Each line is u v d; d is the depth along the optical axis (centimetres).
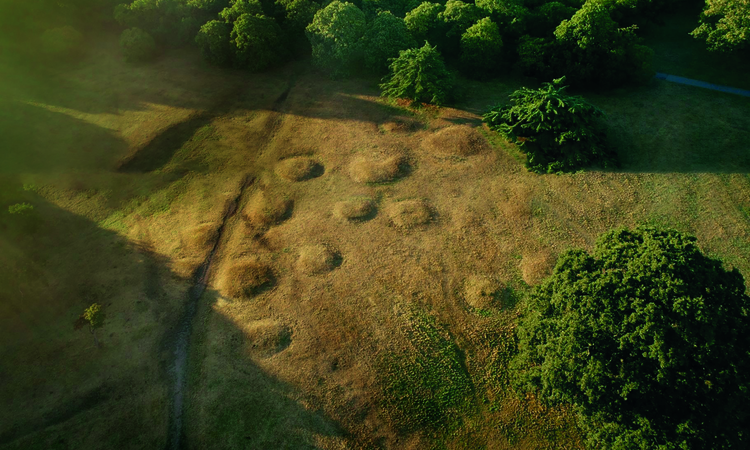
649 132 3831
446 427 2252
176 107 4372
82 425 2255
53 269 2988
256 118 4225
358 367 2447
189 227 3256
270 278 2891
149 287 2867
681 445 1800
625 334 1923
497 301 2727
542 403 2331
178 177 3659
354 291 2802
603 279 2019
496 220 3206
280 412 2283
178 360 2506
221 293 2828
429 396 2341
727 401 1831
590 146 3569
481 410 2312
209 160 3806
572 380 2006
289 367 2456
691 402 1866
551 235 3092
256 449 2159
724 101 4069
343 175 3616
